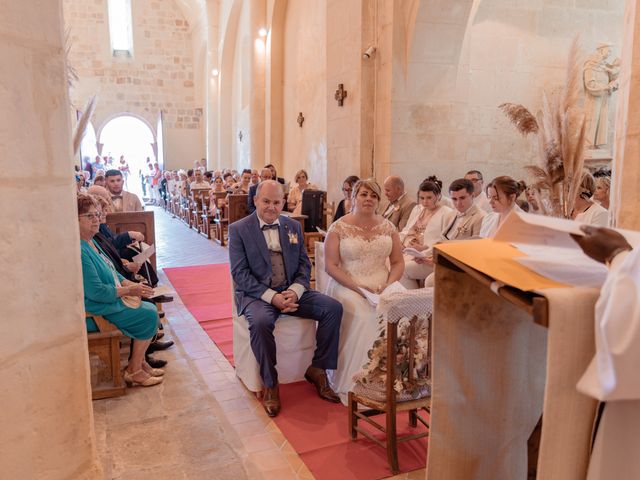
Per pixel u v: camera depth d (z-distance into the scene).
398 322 2.56
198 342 4.27
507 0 6.92
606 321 0.76
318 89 9.64
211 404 3.12
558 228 0.89
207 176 13.52
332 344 3.16
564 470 0.87
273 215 3.42
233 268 3.35
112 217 5.27
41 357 1.28
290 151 11.54
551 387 0.85
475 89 6.98
